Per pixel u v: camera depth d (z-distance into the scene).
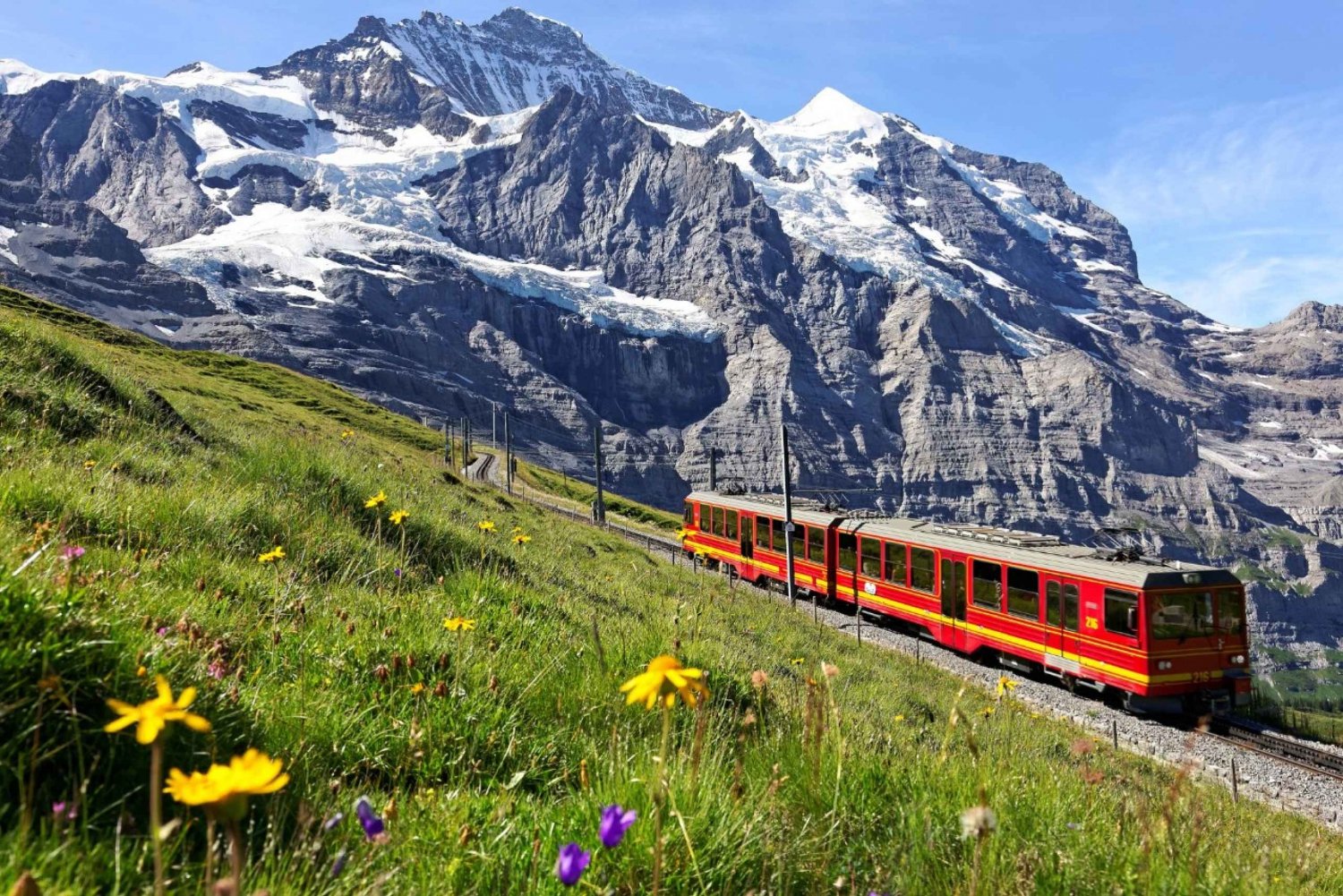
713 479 48.59
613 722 5.30
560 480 126.19
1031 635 23.59
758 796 3.98
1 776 2.68
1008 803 4.55
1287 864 5.50
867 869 3.68
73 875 2.25
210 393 57.56
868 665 18.86
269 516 8.91
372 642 5.43
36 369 12.41
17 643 3.13
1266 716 23.31
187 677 3.71
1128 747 18.47
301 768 3.59
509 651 6.05
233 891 1.48
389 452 32.34
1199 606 20.80
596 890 2.88
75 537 6.25
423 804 3.57
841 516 33.31
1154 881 3.68
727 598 22.61
